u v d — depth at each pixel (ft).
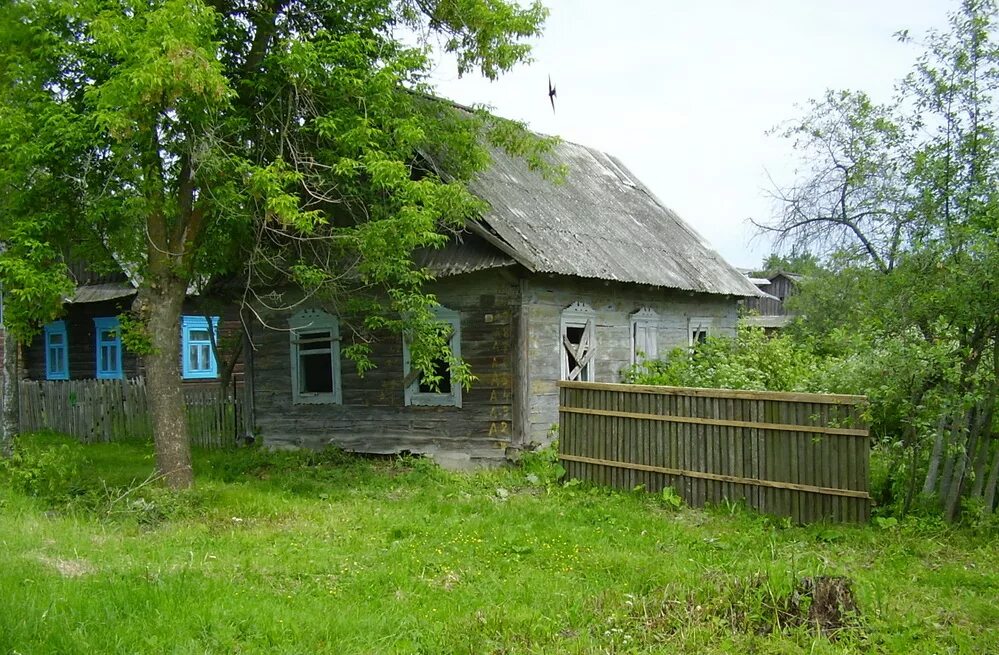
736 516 30.04
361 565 23.39
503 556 24.91
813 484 29.04
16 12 33.27
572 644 17.26
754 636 17.53
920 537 26.17
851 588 19.26
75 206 34.73
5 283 32.42
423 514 30.73
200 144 32.81
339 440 46.29
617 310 49.19
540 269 38.42
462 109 48.32
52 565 21.20
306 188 35.70
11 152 31.01
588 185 60.03
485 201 38.60
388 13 38.52
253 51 36.94
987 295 25.54
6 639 15.35
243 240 39.09
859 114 36.14
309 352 47.52
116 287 68.85
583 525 28.99
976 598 20.74
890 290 27.94
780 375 46.39
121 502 31.01
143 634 16.51
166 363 35.27
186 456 35.60
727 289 58.39
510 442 40.32
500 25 38.42
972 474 27.94
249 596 19.51
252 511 31.07
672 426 32.86
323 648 16.75
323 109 36.81
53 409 59.98
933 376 26.84
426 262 41.60
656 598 19.77
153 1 30.89
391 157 35.65
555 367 42.91
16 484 33.81
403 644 17.28
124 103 28.71
